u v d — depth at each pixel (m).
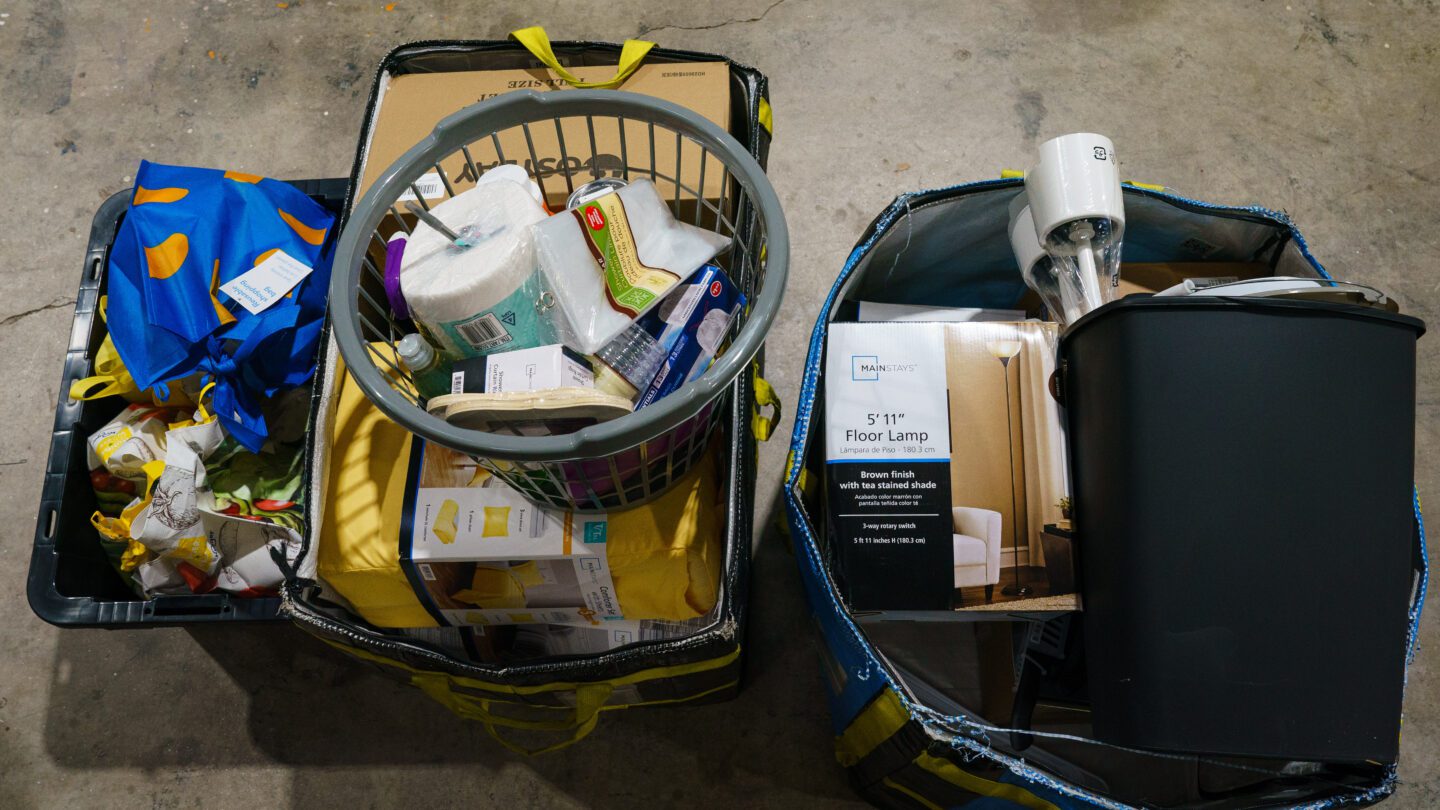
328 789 1.19
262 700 1.23
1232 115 1.49
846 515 0.84
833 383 0.87
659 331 0.80
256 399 1.06
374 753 1.21
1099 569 0.77
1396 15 1.54
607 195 0.76
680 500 0.87
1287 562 0.71
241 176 1.11
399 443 0.89
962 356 0.87
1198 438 0.71
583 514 0.85
